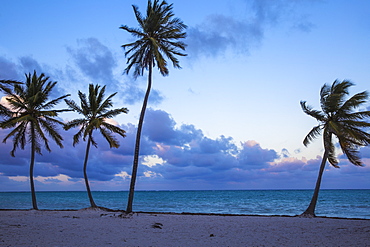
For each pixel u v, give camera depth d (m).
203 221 21.72
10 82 21.70
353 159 25.23
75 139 30.48
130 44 23.30
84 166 30.05
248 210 44.88
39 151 29.69
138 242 13.26
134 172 24.28
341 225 19.81
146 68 24.48
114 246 12.23
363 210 43.38
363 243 13.40
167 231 16.84
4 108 24.03
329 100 24.53
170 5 24.17
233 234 16.00
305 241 13.95
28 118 26.98
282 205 56.31
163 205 56.94
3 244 12.05
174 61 24.75
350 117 24.64
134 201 73.19
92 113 30.52
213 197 101.75
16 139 28.61
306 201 69.88
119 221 20.70
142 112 24.45
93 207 29.41
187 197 103.50
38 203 60.12
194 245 12.79
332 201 68.19
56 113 28.59
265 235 15.70
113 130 29.94
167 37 24.19
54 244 12.30
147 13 24.33
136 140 24.45
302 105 25.84
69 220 20.95
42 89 29.86
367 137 24.28
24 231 15.59
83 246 12.07
